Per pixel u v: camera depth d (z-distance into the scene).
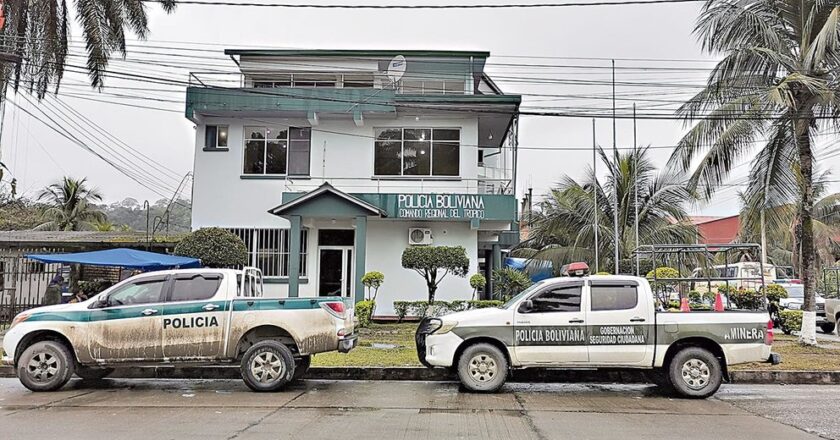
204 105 20.50
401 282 21.19
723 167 15.72
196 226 21.30
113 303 9.95
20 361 9.79
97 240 19.80
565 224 26.97
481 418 8.06
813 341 15.02
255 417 8.04
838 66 14.30
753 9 14.81
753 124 15.13
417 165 21.47
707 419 8.08
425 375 11.52
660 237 25.55
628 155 26.75
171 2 14.95
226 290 10.04
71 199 40.41
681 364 9.69
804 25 14.45
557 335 9.80
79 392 9.93
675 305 11.03
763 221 18.47
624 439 6.91
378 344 14.97
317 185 21.42
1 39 17.36
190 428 7.36
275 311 9.95
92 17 18.39
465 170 21.31
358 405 8.94
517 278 20.47
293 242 19.44
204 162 21.48
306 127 21.67
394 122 21.56
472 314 10.06
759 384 11.34
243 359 9.94
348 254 21.47
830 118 14.29
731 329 9.71
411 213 20.09
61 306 10.01
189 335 9.80
